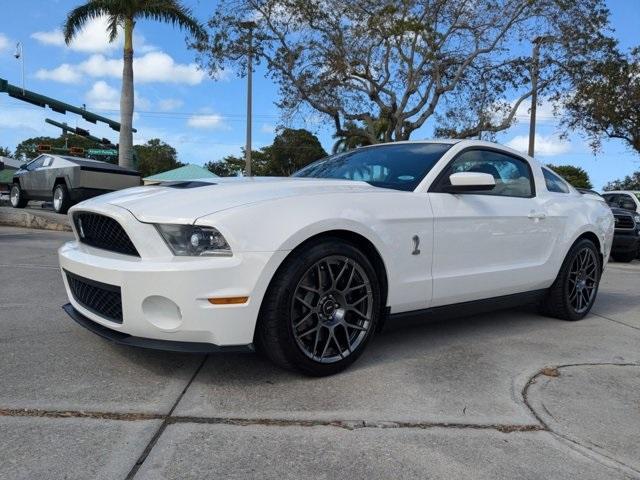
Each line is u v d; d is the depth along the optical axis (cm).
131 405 267
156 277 271
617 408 289
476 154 416
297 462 223
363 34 1986
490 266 402
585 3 2028
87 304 321
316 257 298
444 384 313
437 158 392
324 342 313
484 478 218
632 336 443
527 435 255
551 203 464
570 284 487
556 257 461
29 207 1802
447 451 237
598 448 246
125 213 288
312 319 307
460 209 377
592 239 510
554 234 458
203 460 221
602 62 2159
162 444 231
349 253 312
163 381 299
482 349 385
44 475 206
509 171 444
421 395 295
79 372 307
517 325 464
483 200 398
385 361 349
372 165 415
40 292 509
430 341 400
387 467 222
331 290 309
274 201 295
